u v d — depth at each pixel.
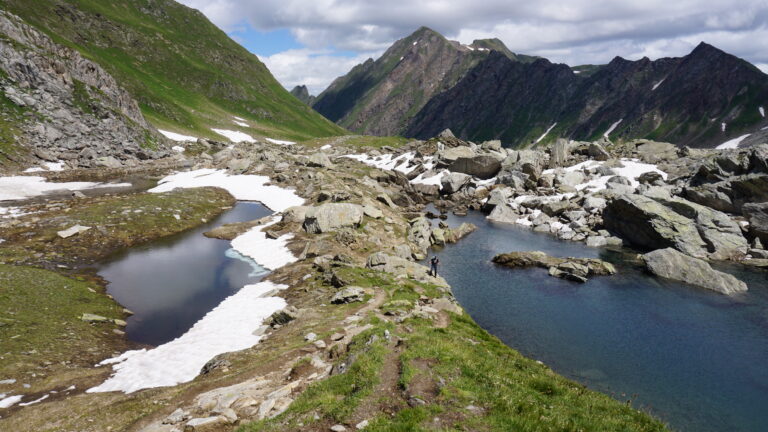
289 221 66.44
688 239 58.22
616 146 119.00
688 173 80.50
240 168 115.44
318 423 14.16
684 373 30.47
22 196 80.50
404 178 113.00
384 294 36.88
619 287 47.66
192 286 44.69
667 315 40.22
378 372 17.25
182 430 15.59
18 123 108.00
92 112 130.88
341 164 132.88
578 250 63.22
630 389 28.55
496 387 15.84
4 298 33.47
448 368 17.44
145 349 30.69
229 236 64.06
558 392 17.00
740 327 37.56
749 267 52.69
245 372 21.58
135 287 44.06
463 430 12.64
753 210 58.22
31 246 51.56
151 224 66.06
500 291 46.78
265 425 14.70
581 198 83.25
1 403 21.44
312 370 20.47
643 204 63.62
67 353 28.28
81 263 50.25
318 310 33.75
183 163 135.12
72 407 20.03
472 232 75.88
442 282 44.75
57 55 131.25
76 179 101.06
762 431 24.28
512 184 98.62
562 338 35.81
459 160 115.25
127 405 19.61
